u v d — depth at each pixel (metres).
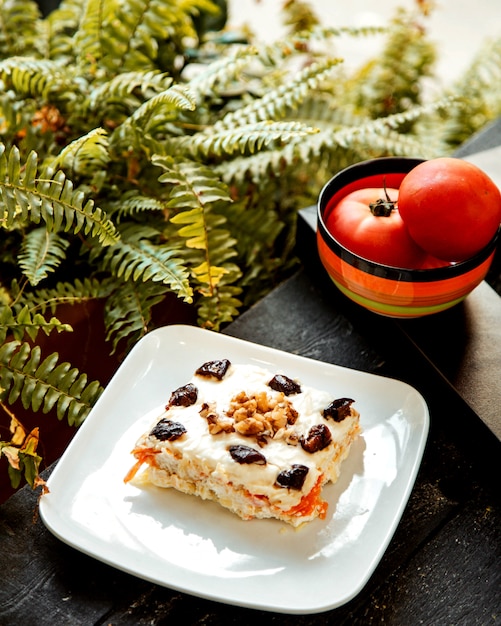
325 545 0.73
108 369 0.97
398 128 1.17
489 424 0.78
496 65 1.19
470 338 0.84
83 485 0.77
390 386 0.81
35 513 0.77
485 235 0.79
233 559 0.73
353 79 1.27
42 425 0.94
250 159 0.98
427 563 0.75
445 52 1.65
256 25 1.67
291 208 1.09
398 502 0.75
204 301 0.92
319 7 1.69
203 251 0.92
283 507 0.73
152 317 0.96
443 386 0.82
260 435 0.75
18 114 0.94
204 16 1.15
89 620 0.73
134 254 0.88
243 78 1.06
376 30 1.02
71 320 0.92
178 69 1.11
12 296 0.92
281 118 1.04
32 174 0.81
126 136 0.91
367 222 0.81
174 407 0.78
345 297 0.89
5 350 0.82
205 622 0.73
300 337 0.89
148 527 0.75
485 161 0.97
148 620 0.73
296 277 0.94
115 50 0.99
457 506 0.78
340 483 0.77
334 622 0.73
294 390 0.78
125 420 0.81
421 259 0.82
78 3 1.06
